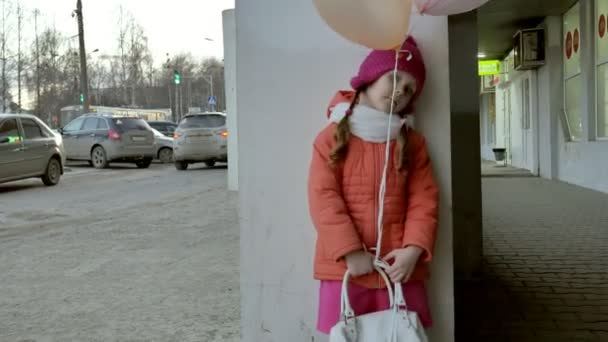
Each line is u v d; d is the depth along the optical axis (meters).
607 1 9.97
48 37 50.53
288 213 2.76
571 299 4.24
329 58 2.69
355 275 2.16
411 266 2.15
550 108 13.00
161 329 3.83
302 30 2.71
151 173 16.95
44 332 3.82
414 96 2.39
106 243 6.80
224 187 12.42
